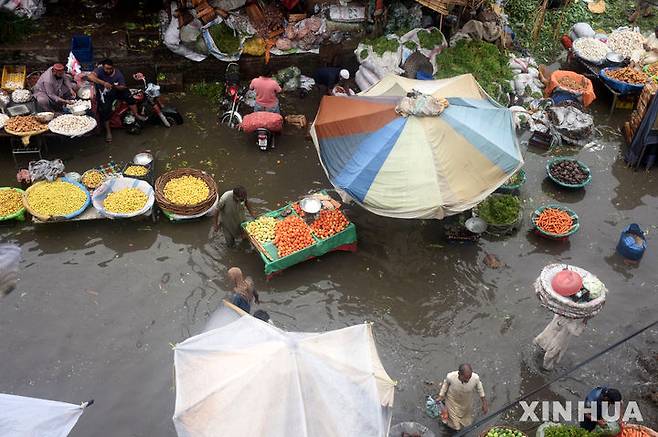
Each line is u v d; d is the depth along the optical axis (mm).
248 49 14930
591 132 14438
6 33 14305
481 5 16141
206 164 13281
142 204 11688
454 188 10727
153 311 10523
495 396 9688
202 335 7684
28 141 12289
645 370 10172
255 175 13141
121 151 13398
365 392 7070
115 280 10930
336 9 15273
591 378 9992
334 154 11406
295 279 11172
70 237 11547
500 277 11406
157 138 13805
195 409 6809
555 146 14375
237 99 14109
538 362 10148
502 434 8688
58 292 10664
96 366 9711
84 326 10219
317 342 7414
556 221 12039
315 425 6625
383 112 11367
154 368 9742
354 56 15477
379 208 10758
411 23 15438
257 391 6785
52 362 9711
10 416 6785
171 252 11461
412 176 10727
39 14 15180
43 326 10164
